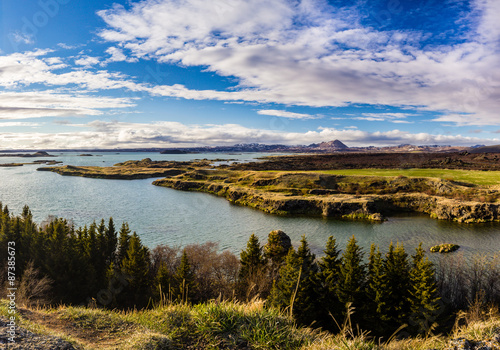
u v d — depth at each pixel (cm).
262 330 880
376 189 15138
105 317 1071
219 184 18675
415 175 16725
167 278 4597
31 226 6506
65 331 948
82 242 6116
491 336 778
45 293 3975
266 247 6825
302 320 3753
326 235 9412
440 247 7612
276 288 4062
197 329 920
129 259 5166
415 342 853
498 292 4591
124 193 18025
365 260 6788
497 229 9825
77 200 15312
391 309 4075
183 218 11812
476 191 13062
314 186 15900
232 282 5088
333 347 801
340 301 4147
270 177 18125
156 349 810
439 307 3844
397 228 10212
